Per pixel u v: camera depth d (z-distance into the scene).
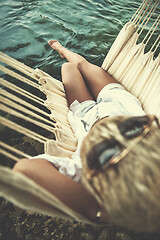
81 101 1.40
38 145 1.71
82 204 0.84
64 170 0.94
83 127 1.23
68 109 1.45
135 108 1.18
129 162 0.51
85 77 1.54
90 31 2.65
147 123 0.57
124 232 1.23
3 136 1.77
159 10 2.99
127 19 2.83
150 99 1.34
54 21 2.79
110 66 1.59
